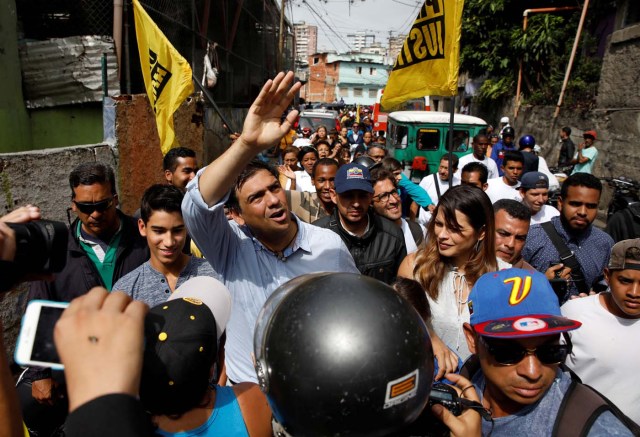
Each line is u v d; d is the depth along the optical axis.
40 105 6.11
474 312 1.55
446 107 24.00
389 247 3.24
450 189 2.47
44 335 0.90
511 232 2.88
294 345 0.91
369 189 3.07
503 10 16.41
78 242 2.93
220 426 1.29
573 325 1.35
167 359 1.17
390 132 13.60
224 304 1.38
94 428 0.67
